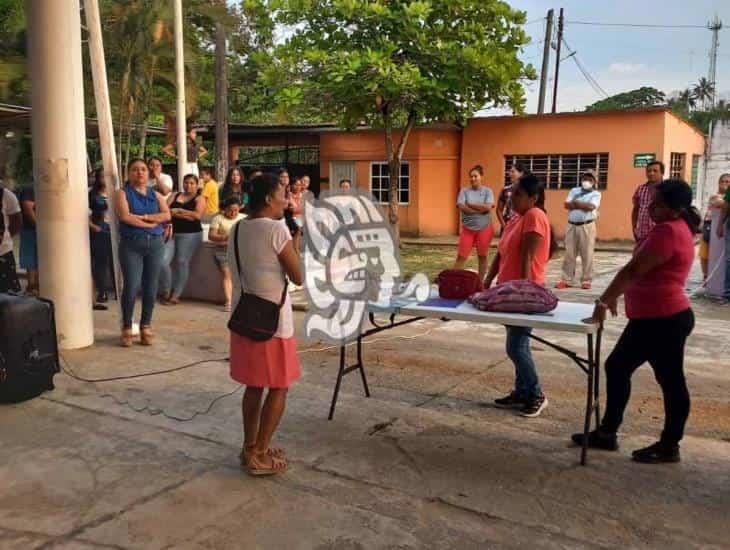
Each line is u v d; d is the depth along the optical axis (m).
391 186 16.28
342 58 14.14
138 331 7.28
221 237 8.57
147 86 17.27
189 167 14.41
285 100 14.91
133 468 4.09
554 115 17.98
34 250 8.66
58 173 6.25
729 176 9.69
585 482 3.94
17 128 16.42
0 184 6.95
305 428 4.73
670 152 17.70
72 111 6.21
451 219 19.69
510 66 14.86
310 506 3.65
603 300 4.04
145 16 16.42
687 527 3.45
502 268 4.94
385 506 3.65
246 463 3.99
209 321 7.99
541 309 4.30
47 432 4.61
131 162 6.59
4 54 16.80
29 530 3.39
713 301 9.41
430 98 15.16
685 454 4.36
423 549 3.25
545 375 6.05
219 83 15.41
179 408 5.07
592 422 4.92
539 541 3.32
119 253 6.63
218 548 3.25
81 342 6.58
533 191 4.77
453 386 5.73
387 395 5.48
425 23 14.87
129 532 3.38
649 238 3.96
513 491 3.83
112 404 5.14
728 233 9.20
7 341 4.99
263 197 3.80
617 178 17.50
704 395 5.57
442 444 4.48
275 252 3.77
